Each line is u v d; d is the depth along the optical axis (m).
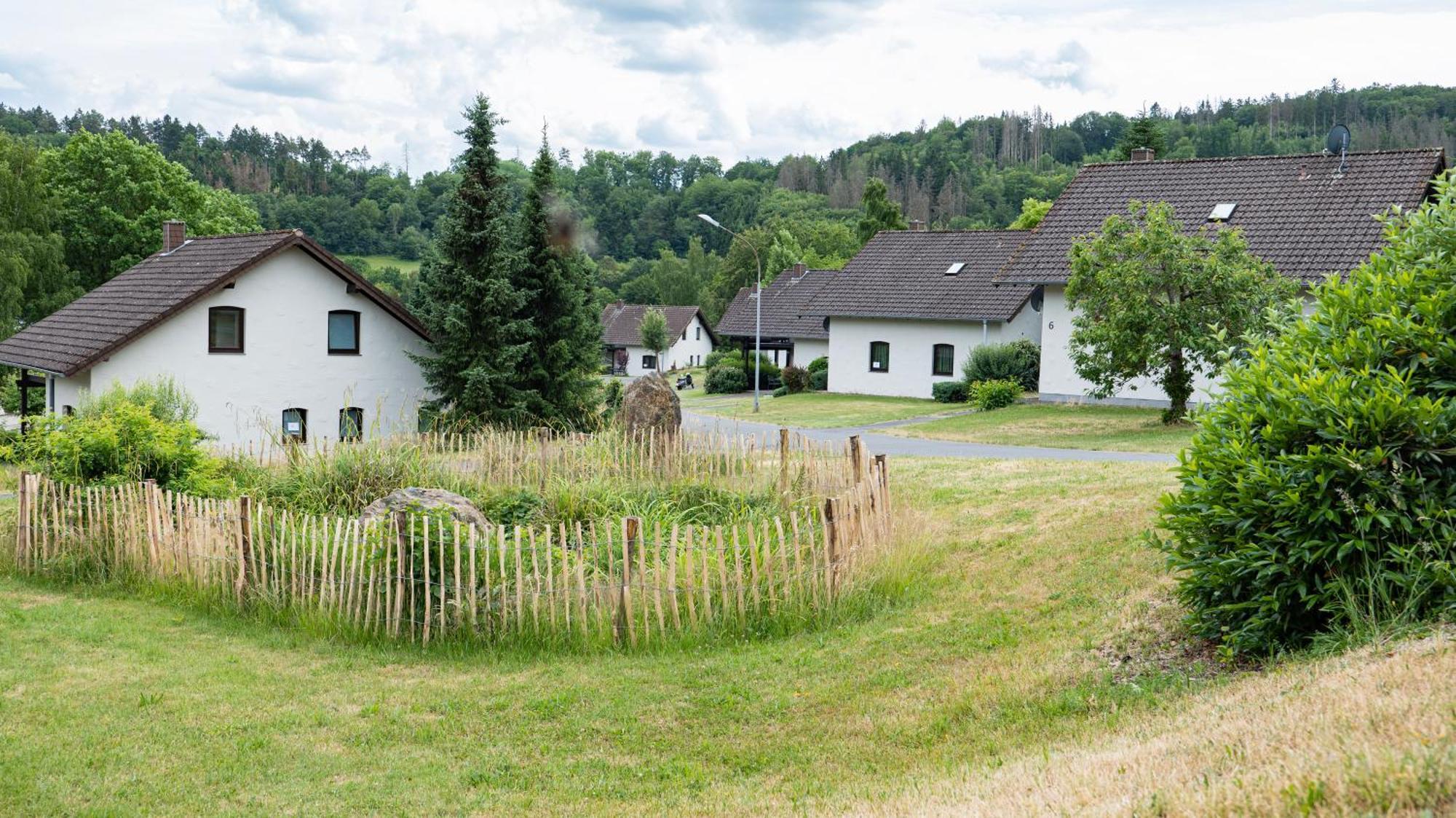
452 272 31.48
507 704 8.71
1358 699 5.53
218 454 19.86
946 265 48.41
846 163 163.25
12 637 11.13
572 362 33.50
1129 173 36.84
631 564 10.23
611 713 8.40
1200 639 8.09
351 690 9.23
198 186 55.75
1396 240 8.79
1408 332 7.74
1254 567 7.30
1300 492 7.23
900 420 36.06
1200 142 138.75
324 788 7.07
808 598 10.78
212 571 12.48
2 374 44.16
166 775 7.31
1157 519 12.54
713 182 141.25
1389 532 7.09
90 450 15.15
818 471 15.88
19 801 6.82
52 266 50.34
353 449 16.31
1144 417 30.45
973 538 13.69
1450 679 5.54
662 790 6.92
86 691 9.22
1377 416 7.13
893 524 13.10
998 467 19.52
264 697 9.07
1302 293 29.58
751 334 60.38
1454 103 134.62
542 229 33.16
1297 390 7.62
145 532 13.56
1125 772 5.38
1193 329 25.97
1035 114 168.12
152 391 21.84
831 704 8.33
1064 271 34.62
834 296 48.72
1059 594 10.41
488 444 17.47
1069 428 29.48
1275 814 4.30
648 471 17.36
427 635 10.50
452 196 31.55
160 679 9.60
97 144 52.94
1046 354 35.72
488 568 10.52
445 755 7.70
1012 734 7.20
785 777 7.01
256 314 30.06
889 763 7.06
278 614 11.62
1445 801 4.11
